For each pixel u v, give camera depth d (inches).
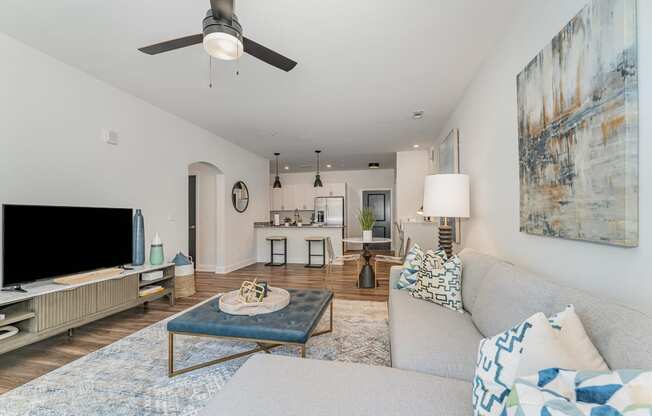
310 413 38.2
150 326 115.8
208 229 231.3
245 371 48.6
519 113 76.7
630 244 41.9
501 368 35.1
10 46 94.0
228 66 111.1
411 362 54.7
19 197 97.1
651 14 39.1
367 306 141.5
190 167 234.4
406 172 260.1
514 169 83.0
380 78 120.4
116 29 89.0
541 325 34.6
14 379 78.7
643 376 24.7
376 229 378.0
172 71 115.3
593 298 41.1
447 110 157.5
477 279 77.8
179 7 79.0
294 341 71.6
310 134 206.2
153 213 151.6
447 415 38.0
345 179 386.9
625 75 41.8
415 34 90.7
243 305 83.0
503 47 89.8
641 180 40.9
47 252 99.4
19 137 97.0
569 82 54.7
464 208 109.2
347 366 50.3
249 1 75.4
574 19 53.0
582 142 51.3
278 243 275.6
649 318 32.6
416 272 101.7
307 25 85.9
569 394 27.2
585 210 50.7
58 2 77.2
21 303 91.4
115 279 115.3
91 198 120.1
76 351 94.8
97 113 122.3
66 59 106.8
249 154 263.9
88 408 66.6
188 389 73.7
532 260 72.8
